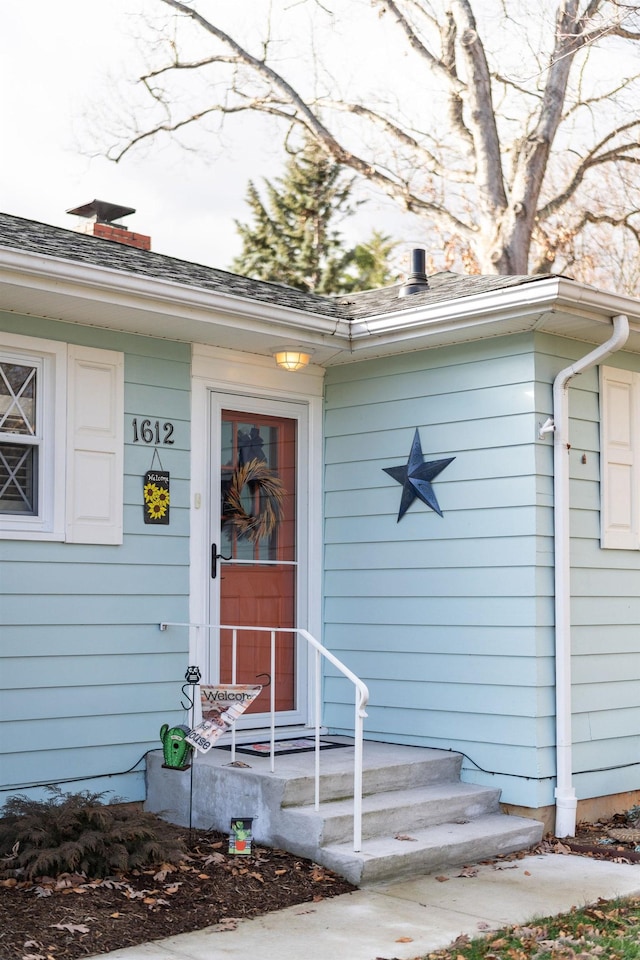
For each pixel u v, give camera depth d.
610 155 17.03
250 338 6.84
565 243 17.70
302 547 7.62
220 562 7.10
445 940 4.55
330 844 5.56
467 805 6.32
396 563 7.28
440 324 6.72
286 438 7.62
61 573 6.17
